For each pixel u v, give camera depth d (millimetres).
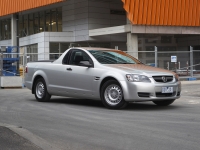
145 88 9461
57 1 31344
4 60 22500
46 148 5758
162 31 29266
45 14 37406
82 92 10633
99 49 11211
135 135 6656
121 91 9727
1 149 5609
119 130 7094
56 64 11516
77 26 34000
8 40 42156
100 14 33531
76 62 10922
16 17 38406
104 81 10141
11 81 18359
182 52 25594
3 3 38094
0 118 8523
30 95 14359
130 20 28000
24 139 6254
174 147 5809
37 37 35156
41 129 7242
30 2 34312
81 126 7523
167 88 9734
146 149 5715
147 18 28359
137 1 28000
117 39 34031
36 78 12156
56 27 36188
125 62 10875
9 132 6762
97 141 6250
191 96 14102
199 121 8031
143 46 35250
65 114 9117
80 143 6133
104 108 10266
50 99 12773
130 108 10273
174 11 29047
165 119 8305
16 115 8969
